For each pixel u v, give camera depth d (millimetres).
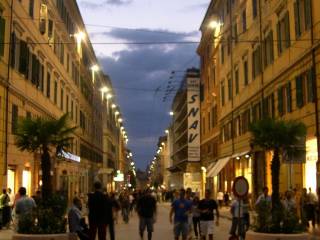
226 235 25688
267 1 35938
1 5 28484
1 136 28969
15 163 31750
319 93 25734
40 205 17359
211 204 19453
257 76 38781
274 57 34188
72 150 54562
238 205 18406
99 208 16984
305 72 28031
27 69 34656
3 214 26391
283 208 16766
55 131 20906
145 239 23969
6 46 29812
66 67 52406
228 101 50531
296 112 29359
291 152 21578
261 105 37469
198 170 72688
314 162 26781
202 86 69688
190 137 68625
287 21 31359
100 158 92438
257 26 38781
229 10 49906
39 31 38875
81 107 64938
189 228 19938
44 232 16094
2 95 29109
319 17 25828
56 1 46312
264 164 36188
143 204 20797
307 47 27391
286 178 31297
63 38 50719
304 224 16922
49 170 20562
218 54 56906
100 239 16984
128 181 136000
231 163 49000
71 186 54906
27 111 35062
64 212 17734
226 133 51812
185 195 19969
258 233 16172
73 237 16641
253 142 22219
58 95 47625
